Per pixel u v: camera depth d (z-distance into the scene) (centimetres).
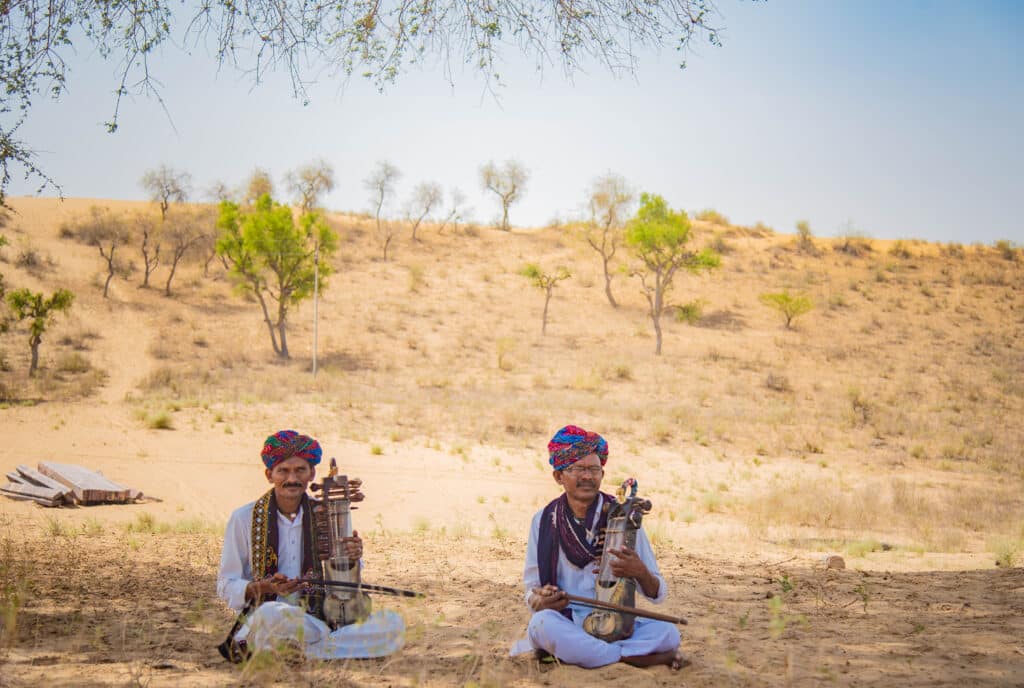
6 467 1938
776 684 422
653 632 455
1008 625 582
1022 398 3806
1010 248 6631
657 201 4581
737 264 6219
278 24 793
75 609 625
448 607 659
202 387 3378
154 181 6331
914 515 1752
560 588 461
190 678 427
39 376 3553
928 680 431
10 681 420
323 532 454
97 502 1655
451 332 4684
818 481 2238
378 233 6631
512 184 7325
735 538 1358
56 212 6469
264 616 430
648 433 2798
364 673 434
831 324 5056
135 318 4666
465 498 1823
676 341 4669
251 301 5094
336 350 4322
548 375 3953
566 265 6047
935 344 4744
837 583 808
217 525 1330
